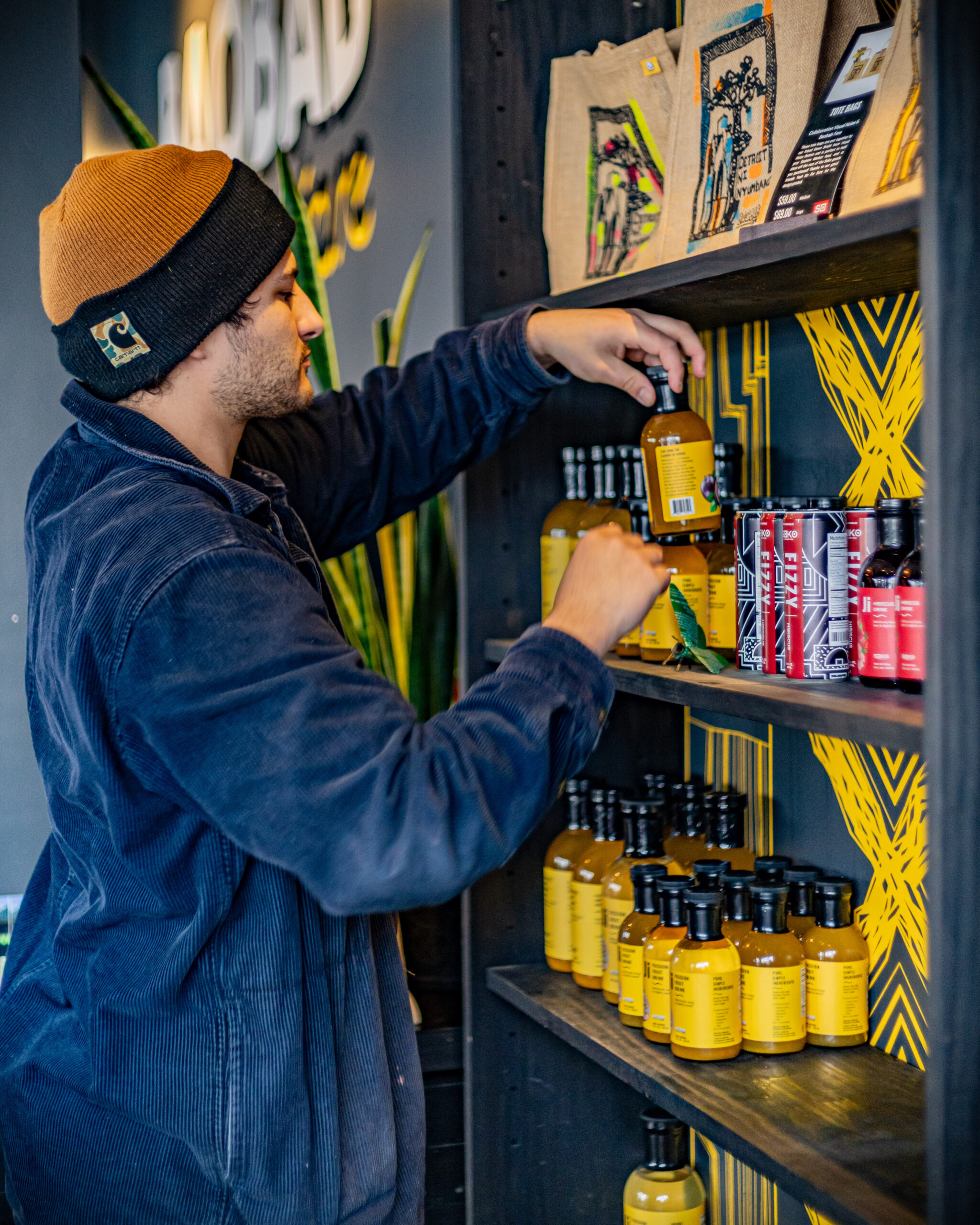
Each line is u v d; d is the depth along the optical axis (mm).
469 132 1734
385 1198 1258
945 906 884
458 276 1739
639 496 1646
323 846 1021
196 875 1146
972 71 869
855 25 1332
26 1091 1273
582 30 1790
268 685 1028
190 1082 1165
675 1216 1629
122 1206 1208
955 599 880
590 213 1704
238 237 1260
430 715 2656
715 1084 1327
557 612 1182
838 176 1233
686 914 1444
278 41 3543
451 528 2627
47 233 1267
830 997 1439
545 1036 1787
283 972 1171
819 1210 1082
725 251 1241
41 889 1424
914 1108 1265
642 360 1562
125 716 1080
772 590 1338
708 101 1480
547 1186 1783
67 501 1255
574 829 1753
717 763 1844
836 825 1588
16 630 2229
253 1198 1168
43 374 2229
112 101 3676
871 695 1146
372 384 1725
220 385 1300
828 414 1583
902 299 1435
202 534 1104
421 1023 2051
